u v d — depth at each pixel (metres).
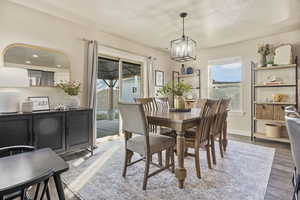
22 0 2.43
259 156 2.77
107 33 3.72
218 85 4.77
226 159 2.65
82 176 2.12
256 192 1.76
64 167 1.00
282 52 3.54
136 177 2.10
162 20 3.08
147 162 1.86
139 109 1.81
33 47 2.65
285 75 3.70
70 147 2.58
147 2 2.49
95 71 3.37
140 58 4.51
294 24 3.25
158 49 5.04
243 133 4.32
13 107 2.18
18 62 2.50
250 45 4.17
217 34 3.76
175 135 2.53
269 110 3.64
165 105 3.51
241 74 4.34
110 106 4.45
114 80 4.33
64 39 3.02
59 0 2.44
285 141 3.38
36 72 2.68
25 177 0.88
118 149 3.19
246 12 2.77
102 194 1.74
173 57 2.79
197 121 2.12
